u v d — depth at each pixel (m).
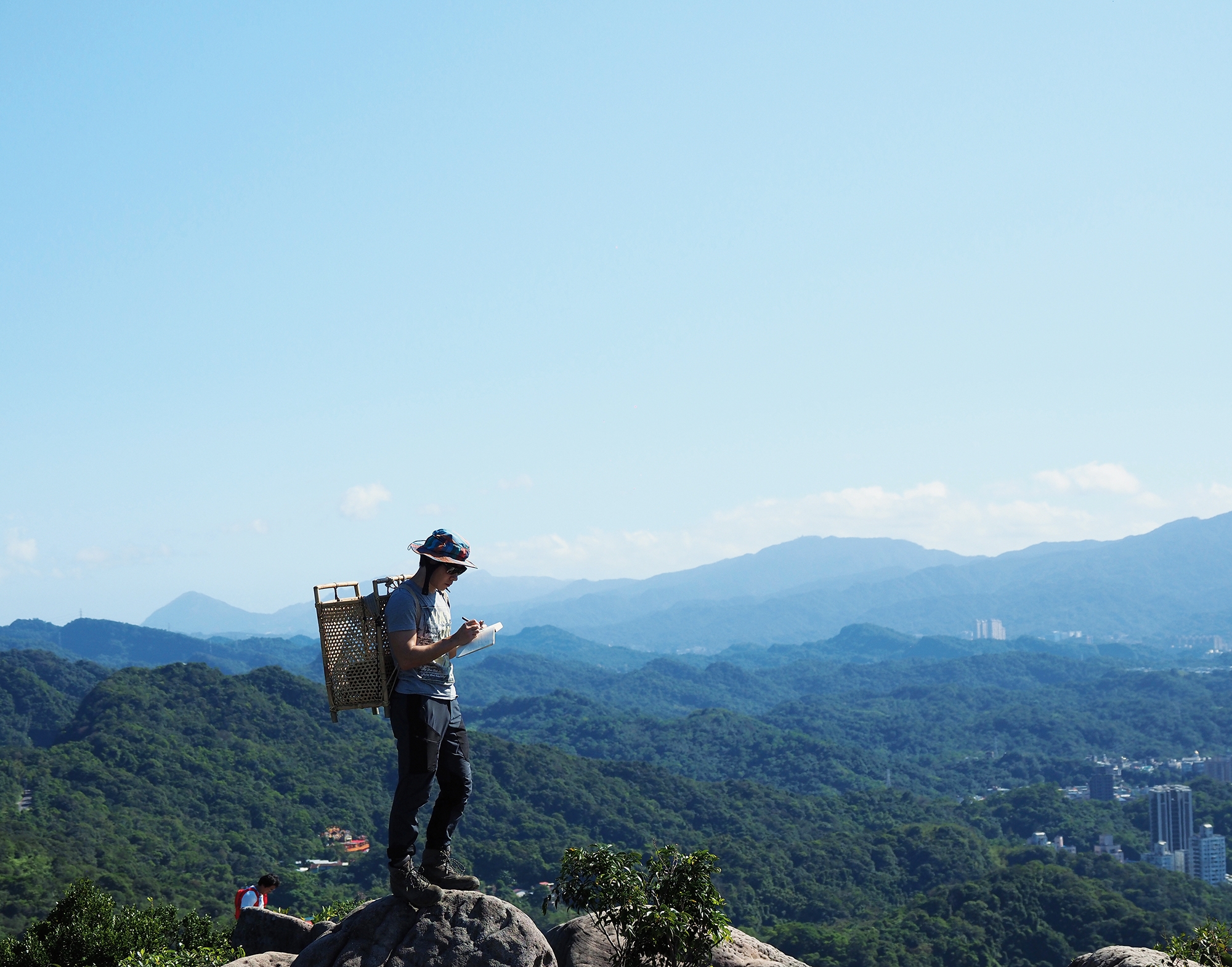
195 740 192.62
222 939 15.67
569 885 7.39
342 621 6.37
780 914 147.38
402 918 6.13
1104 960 7.77
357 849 158.88
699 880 7.23
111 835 133.38
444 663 6.23
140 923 15.87
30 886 88.31
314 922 11.66
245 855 145.00
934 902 120.44
